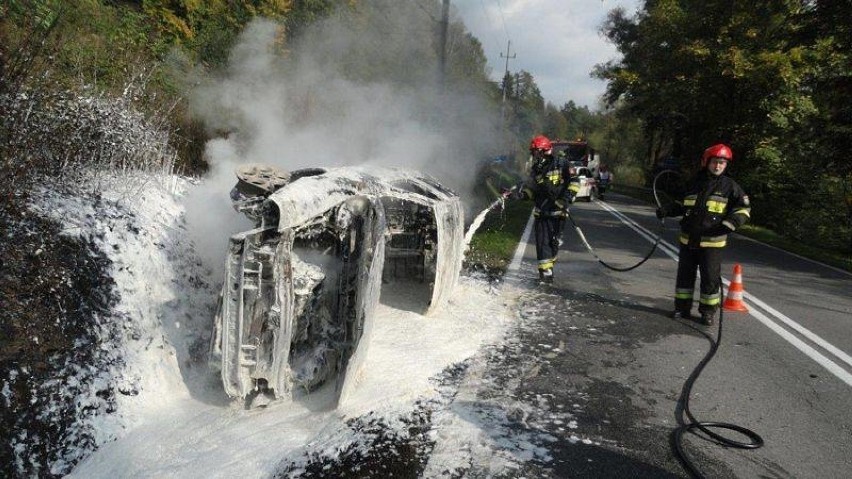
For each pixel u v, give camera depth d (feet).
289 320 11.28
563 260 30.04
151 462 9.91
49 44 16.76
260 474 9.66
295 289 11.81
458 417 12.02
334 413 11.70
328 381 12.87
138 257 13.82
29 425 9.84
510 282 23.86
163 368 12.39
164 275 14.24
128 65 20.75
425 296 19.81
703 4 66.33
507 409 12.55
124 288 12.94
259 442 10.56
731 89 66.74
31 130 14.25
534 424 11.96
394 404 12.30
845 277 31.76
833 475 10.68
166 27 27.12
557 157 23.34
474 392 13.29
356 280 12.61
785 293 26.02
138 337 12.44
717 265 19.25
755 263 34.68
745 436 12.03
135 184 16.56
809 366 16.28
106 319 12.12
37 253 12.03
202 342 13.82
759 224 65.41
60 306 11.59
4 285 11.12
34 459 9.59
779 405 13.60
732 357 16.65
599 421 12.30
